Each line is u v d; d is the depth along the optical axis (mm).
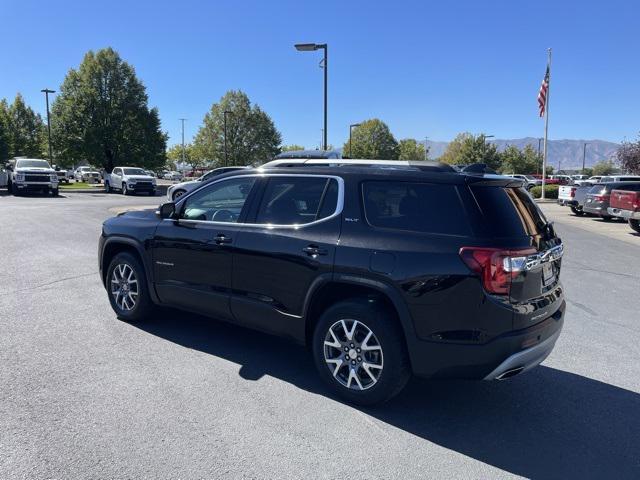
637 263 10695
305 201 4230
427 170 3832
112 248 5793
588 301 7285
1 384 4000
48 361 4480
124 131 47812
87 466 2959
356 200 3957
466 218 3506
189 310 5039
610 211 17234
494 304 3361
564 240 14281
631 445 3410
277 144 77750
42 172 28859
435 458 3197
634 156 41875
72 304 6262
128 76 47812
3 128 39750
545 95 35938
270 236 4285
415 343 3555
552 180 55844
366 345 3760
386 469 3051
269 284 4281
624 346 5367
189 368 4438
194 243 4809
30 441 3203
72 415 3545
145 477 2881
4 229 12977
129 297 5602
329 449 3248
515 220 3621
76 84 46906
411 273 3527
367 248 3744
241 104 74938
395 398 4059
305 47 18891
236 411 3693
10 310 5953
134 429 3387
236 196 4699
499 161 78312
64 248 10234
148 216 5543
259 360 4684
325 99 19172
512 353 3410
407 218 3711
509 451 3305
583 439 3479
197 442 3258
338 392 3932
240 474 2943
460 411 3859
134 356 4668
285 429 3475
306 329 4145
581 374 4609
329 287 3980
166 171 105000
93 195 32188
